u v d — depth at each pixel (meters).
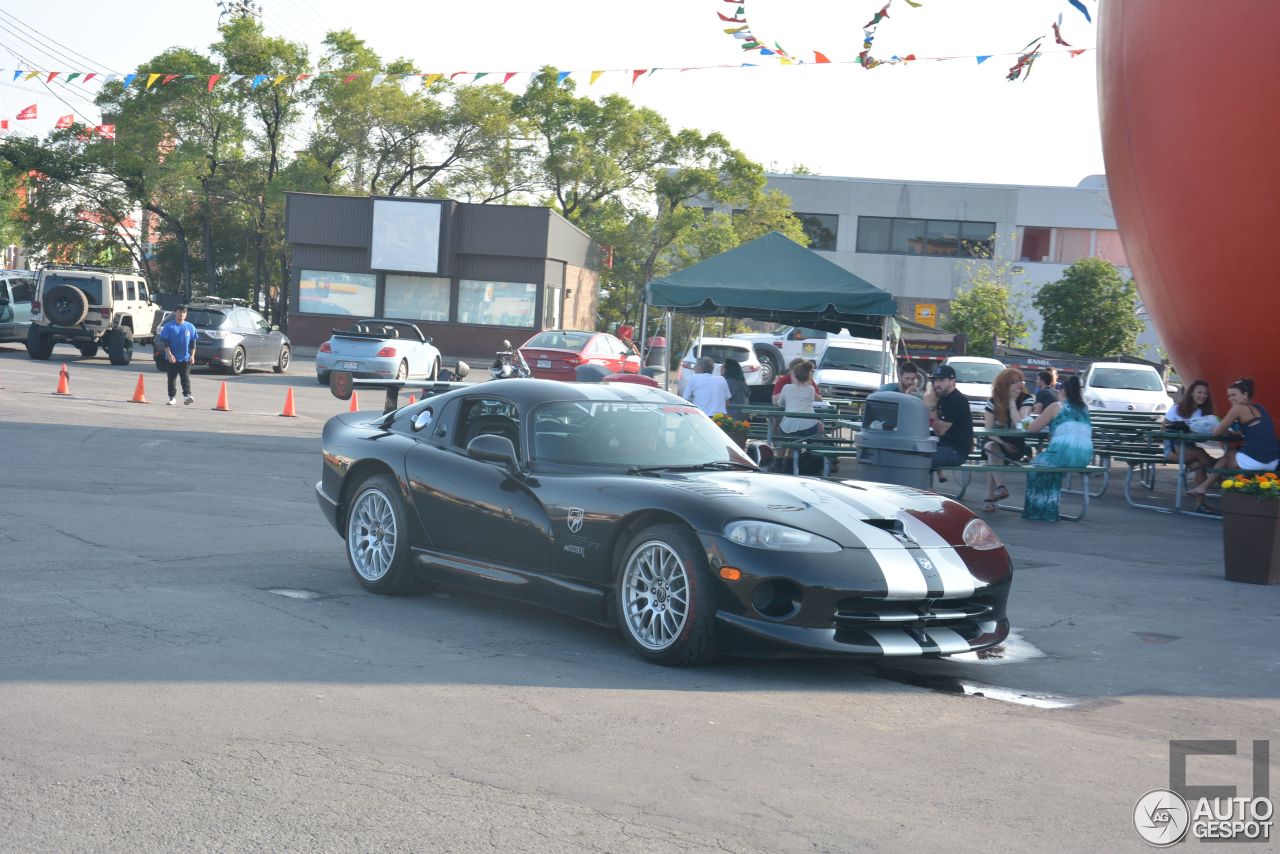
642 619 5.79
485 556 6.56
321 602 6.77
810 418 14.15
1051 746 4.62
